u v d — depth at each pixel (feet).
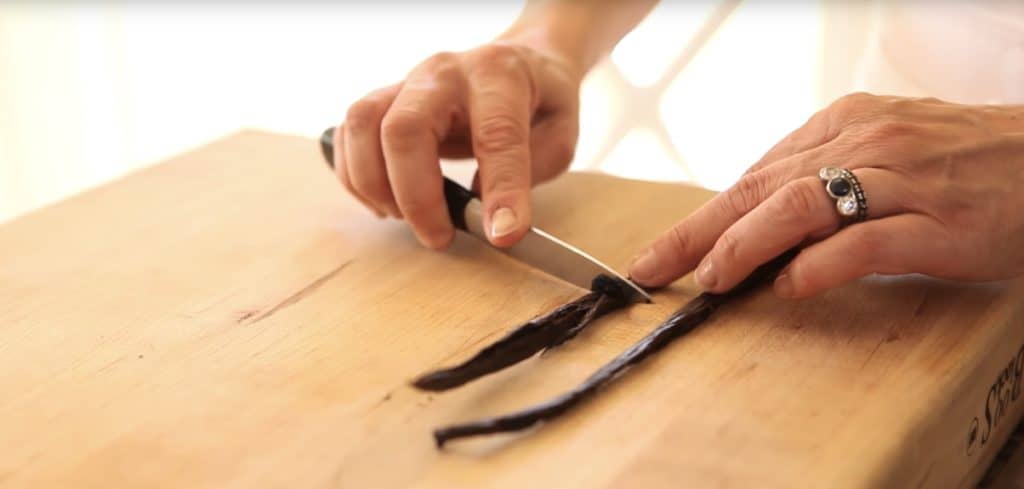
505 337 1.61
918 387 1.53
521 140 1.99
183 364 1.65
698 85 3.82
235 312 1.78
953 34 2.54
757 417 1.48
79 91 4.33
